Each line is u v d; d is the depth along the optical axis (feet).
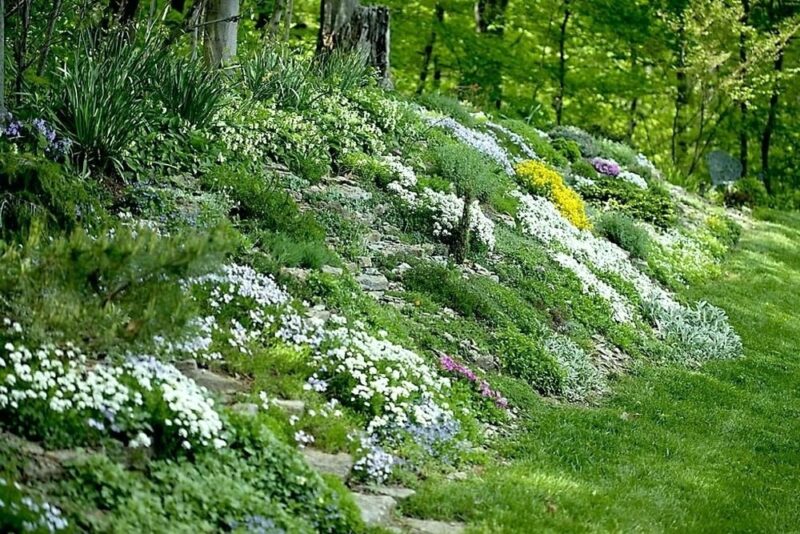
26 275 19.95
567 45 100.27
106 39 39.11
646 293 53.26
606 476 28.66
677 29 97.76
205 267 21.30
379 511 21.90
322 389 26.40
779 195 107.45
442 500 23.31
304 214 37.63
